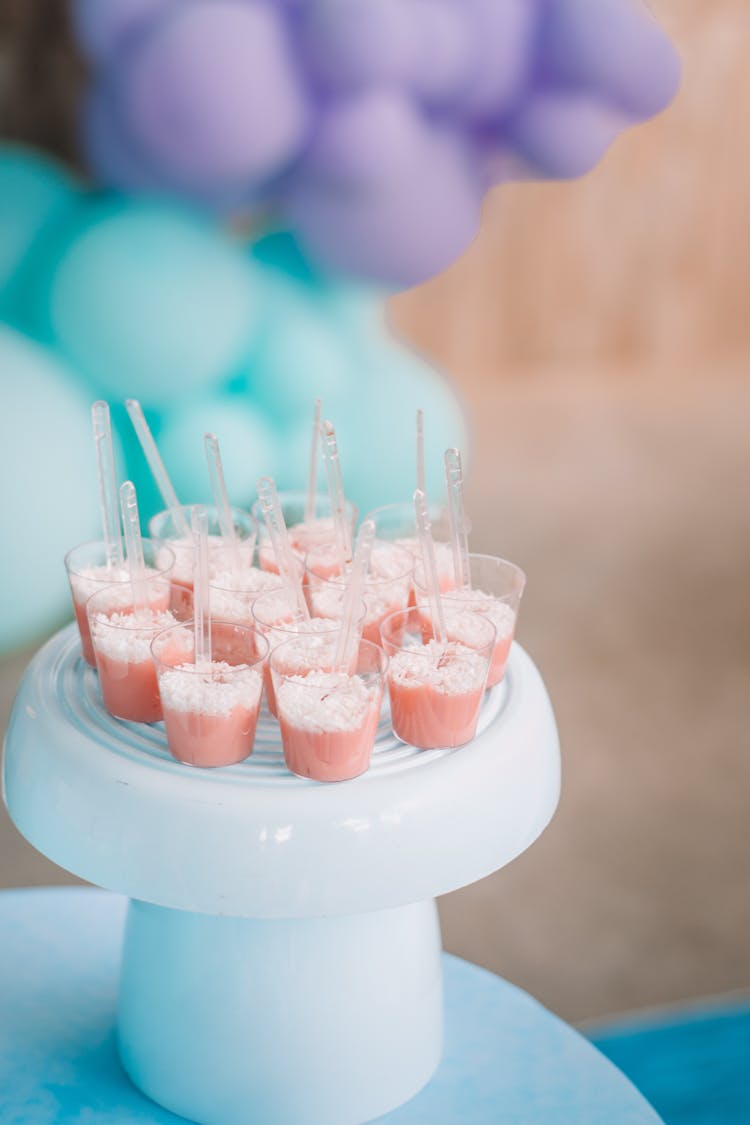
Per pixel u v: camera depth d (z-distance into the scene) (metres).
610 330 6.41
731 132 6.09
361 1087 1.46
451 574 1.58
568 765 3.29
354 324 3.63
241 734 1.29
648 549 4.61
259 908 1.25
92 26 3.20
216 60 2.99
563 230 6.10
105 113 3.31
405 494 3.50
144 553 1.56
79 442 3.16
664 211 6.19
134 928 1.49
